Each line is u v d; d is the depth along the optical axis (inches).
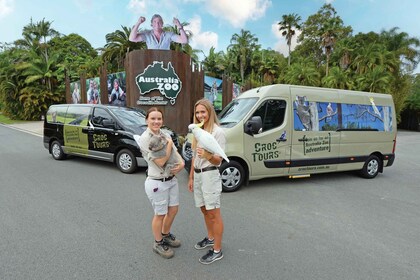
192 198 217.8
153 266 124.0
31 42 1596.9
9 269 120.6
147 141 122.0
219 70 1878.7
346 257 134.8
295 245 145.9
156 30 653.9
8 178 269.9
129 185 248.7
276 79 1776.6
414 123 1464.1
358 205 211.8
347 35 1699.1
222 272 120.4
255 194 232.7
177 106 572.4
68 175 283.4
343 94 283.1
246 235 156.6
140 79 549.0
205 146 116.3
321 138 267.7
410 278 118.8
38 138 625.0
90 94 927.7
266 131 243.8
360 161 291.4
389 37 1576.0
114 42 1387.8
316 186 262.5
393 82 1293.1
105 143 307.1
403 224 176.9
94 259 129.0
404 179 300.8
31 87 1322.6
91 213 183.8
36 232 155.8
